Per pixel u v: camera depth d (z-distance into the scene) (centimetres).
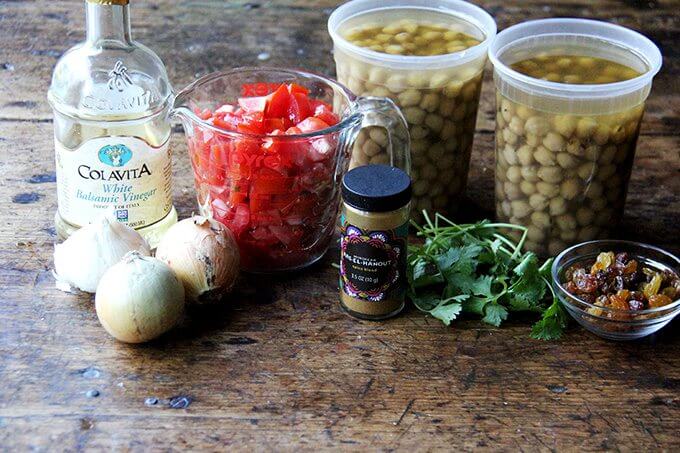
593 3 128
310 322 84
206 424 76
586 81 88
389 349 82
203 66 115
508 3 127
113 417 76
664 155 103
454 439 75
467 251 86
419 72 89
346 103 89
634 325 81
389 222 82
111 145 85
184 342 82
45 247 91
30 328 83
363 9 97
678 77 114
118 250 84
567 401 78
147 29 121
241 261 89
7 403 76
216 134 83
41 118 106
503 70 87
